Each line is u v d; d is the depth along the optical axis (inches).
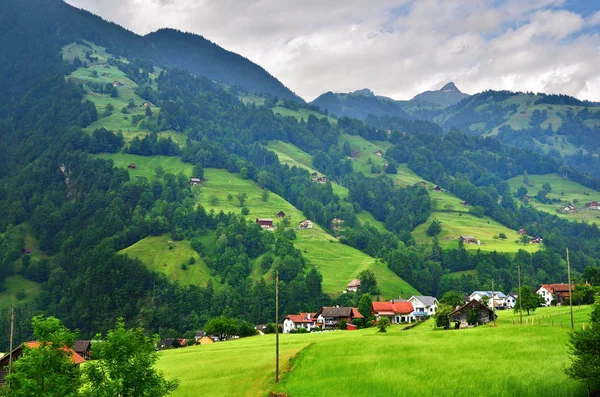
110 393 2279.8
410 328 5664.4
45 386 2209.6
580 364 2335.1
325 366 3127.5
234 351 4274.1
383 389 2652.6
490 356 3090.6
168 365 3873.0
